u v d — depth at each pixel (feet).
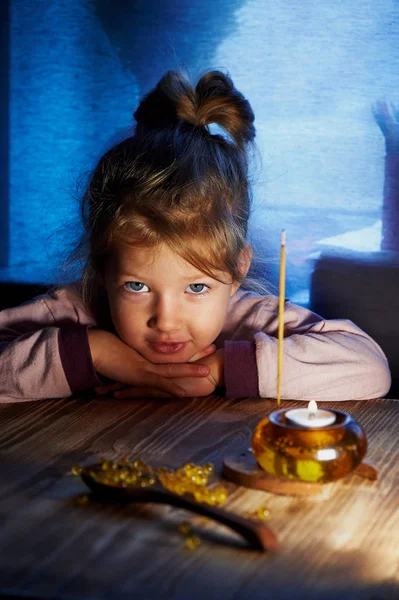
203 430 2.90
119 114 5.32
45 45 5.27
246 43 5.11
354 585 1.96
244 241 3.55
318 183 5.19
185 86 3.64
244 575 1.98
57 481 2.46
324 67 5.06
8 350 3.31
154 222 3.16
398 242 5.15
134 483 2.35
